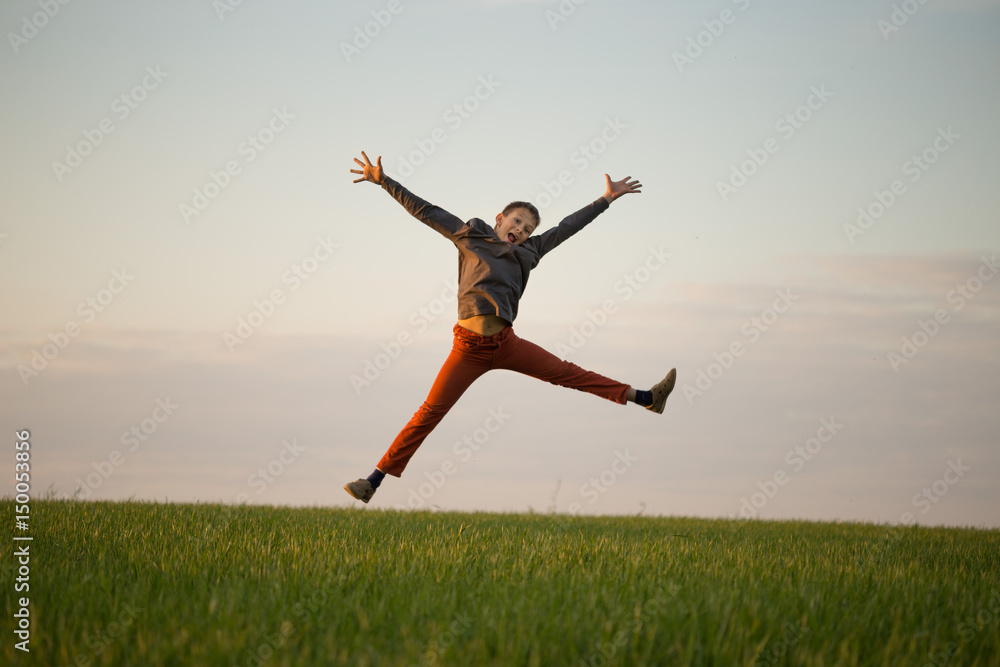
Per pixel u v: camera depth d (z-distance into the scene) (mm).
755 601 4062
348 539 6355
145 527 6711
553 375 6059
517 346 5934
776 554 6562
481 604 4090
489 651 3404
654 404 6102
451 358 5945
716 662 3383
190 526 6871
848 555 6742
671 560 5539
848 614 4129
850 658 3508
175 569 4793
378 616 3775
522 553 5547
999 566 6586
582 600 4191
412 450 6207
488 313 5734
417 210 6004
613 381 6090
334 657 3236
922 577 5281
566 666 3322
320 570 4770
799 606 4195
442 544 6004
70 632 3555
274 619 3760
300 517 8812
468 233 5887
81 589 4246
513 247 5898
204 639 3430
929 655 3582
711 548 6785
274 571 4762
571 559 5469
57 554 5301
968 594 4734
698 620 3814
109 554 5305
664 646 3547
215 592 4172
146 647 3379
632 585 4469
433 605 3986
